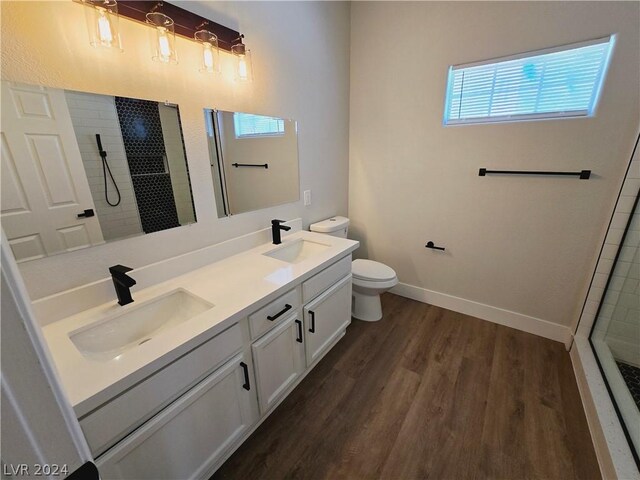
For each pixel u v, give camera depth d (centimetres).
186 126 134
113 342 108
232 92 152
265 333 127
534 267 202
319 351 172
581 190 175
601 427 129
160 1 113
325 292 168
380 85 232
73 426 39
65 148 99
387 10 214
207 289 126
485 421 144
